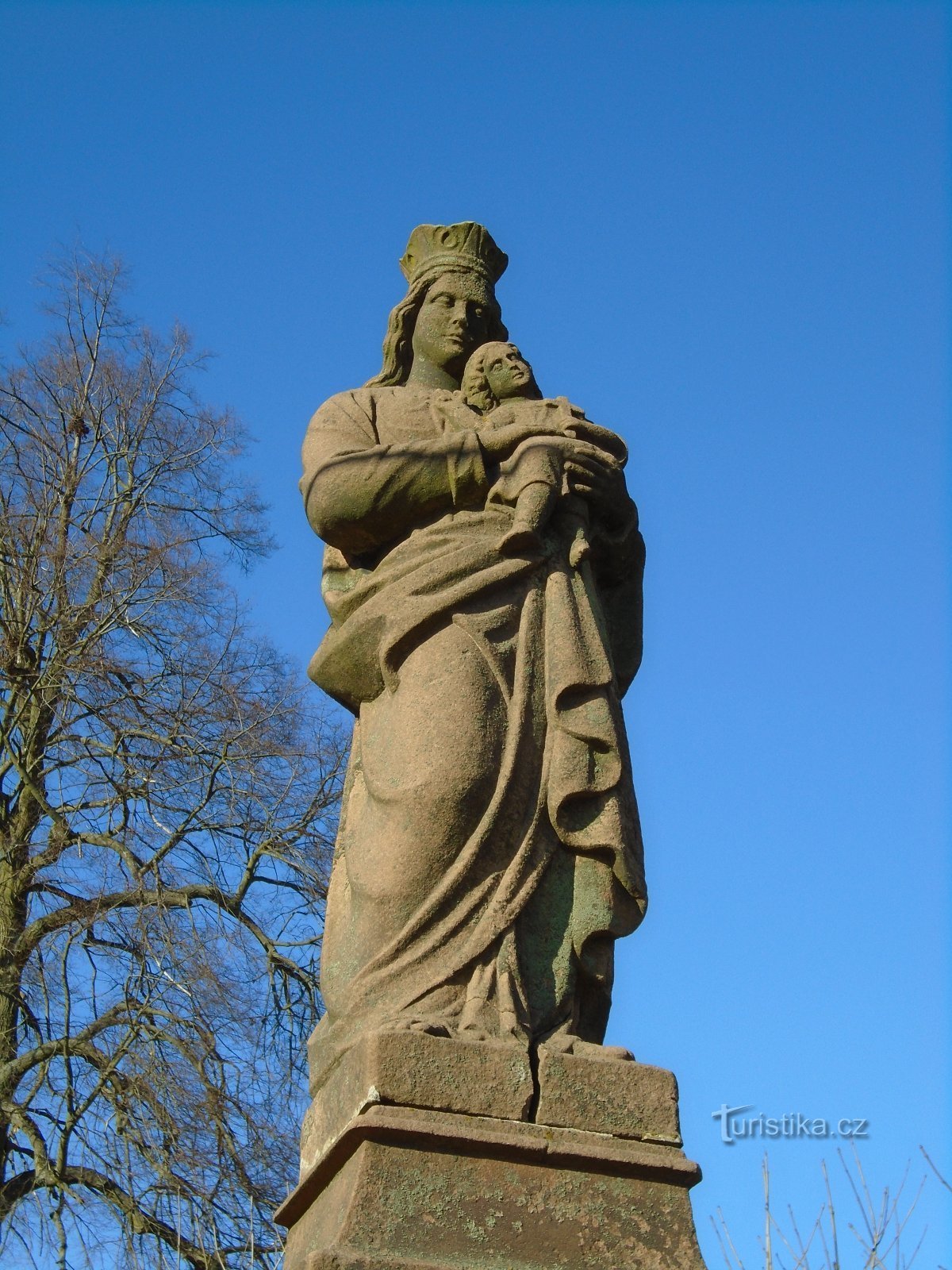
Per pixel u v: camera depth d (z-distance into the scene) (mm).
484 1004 3689
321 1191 3654
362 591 4254
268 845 13352
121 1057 11586
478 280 4980
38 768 13477
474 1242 3363
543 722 4047
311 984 12945
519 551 4227
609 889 3922
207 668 13820
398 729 4020
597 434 4449
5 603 14039
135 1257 10781
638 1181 3527
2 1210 11008
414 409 4648
